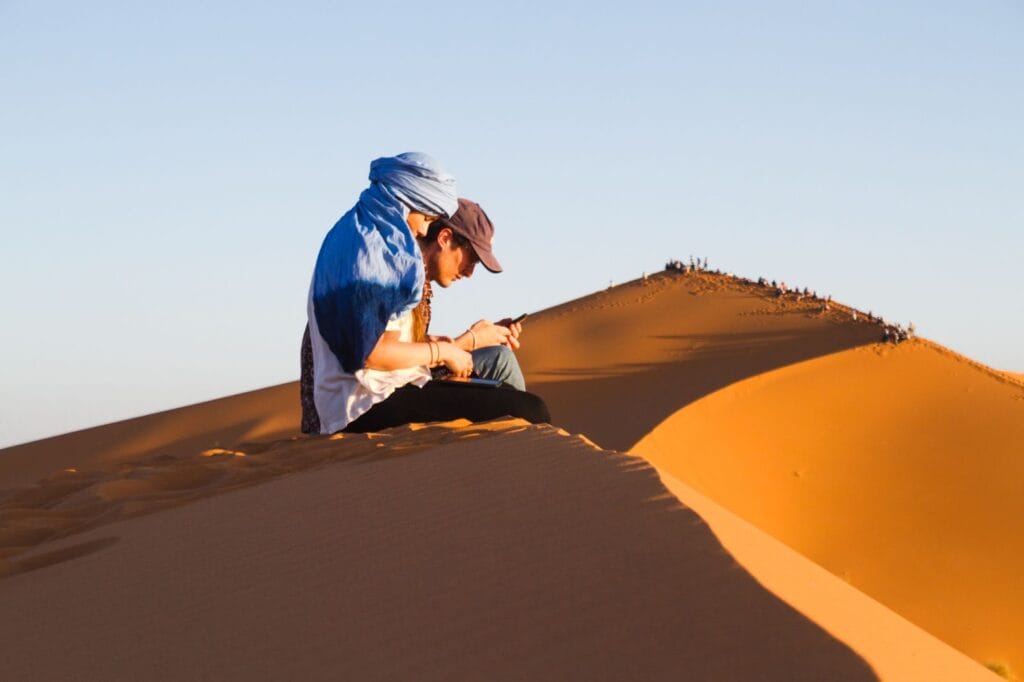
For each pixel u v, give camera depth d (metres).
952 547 34.19
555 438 5.86
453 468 5.43
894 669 3.45
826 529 36.31
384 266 6.85
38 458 66.81
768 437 42.69
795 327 60.22
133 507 5.57
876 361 48.34
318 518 4.84
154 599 4.12
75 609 4.12
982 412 43.16
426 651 3.41
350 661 3.39
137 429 69.75
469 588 3.85
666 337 64.81
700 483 39.50
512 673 3.23
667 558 3.99
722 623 3.48
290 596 3.98
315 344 7.16
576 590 3.76
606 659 3.27
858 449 41.28
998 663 28.16
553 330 70.88
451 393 7.09
